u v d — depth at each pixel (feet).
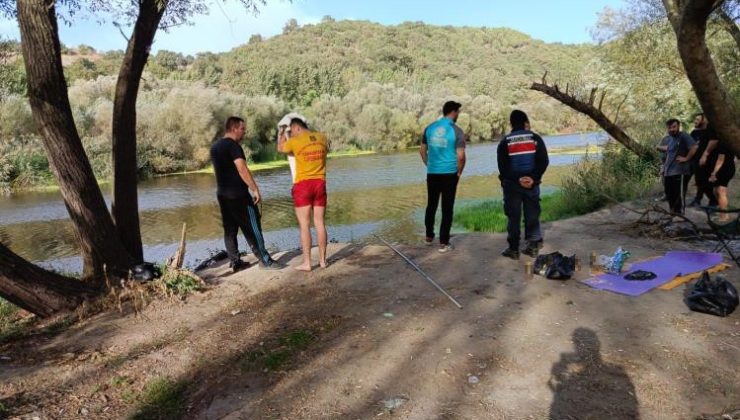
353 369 12.16
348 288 17.71
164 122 124.57
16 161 95.20
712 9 11.85
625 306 15.21
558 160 111.65
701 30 12.37
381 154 167.22
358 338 13.76
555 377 11.48
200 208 69.26
